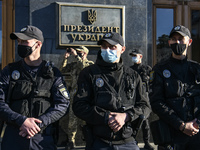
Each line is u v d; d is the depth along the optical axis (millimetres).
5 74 2156
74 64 4355
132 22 5781
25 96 2117
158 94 2488
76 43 5410
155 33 6379
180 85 2453
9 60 5520
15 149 2047
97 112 2064
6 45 5488
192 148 2459
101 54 2240
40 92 2143
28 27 2232
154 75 2572
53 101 2211
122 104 2150
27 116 2088
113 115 2066
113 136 2100
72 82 4270
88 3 5527
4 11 5422
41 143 2076
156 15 6484
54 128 2205
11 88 2115
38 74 2197
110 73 2209
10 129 2107
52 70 2258
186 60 2596
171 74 2512
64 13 5371
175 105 2410
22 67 2193
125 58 5723
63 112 2191
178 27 2568
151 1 6148
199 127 2312
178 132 2432
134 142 2223
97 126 2135
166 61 2627
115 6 5602
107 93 2135
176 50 2516
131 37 5770
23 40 2184
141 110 2186
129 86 2205
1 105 2045
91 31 5469
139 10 5820
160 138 2414
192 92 2443
